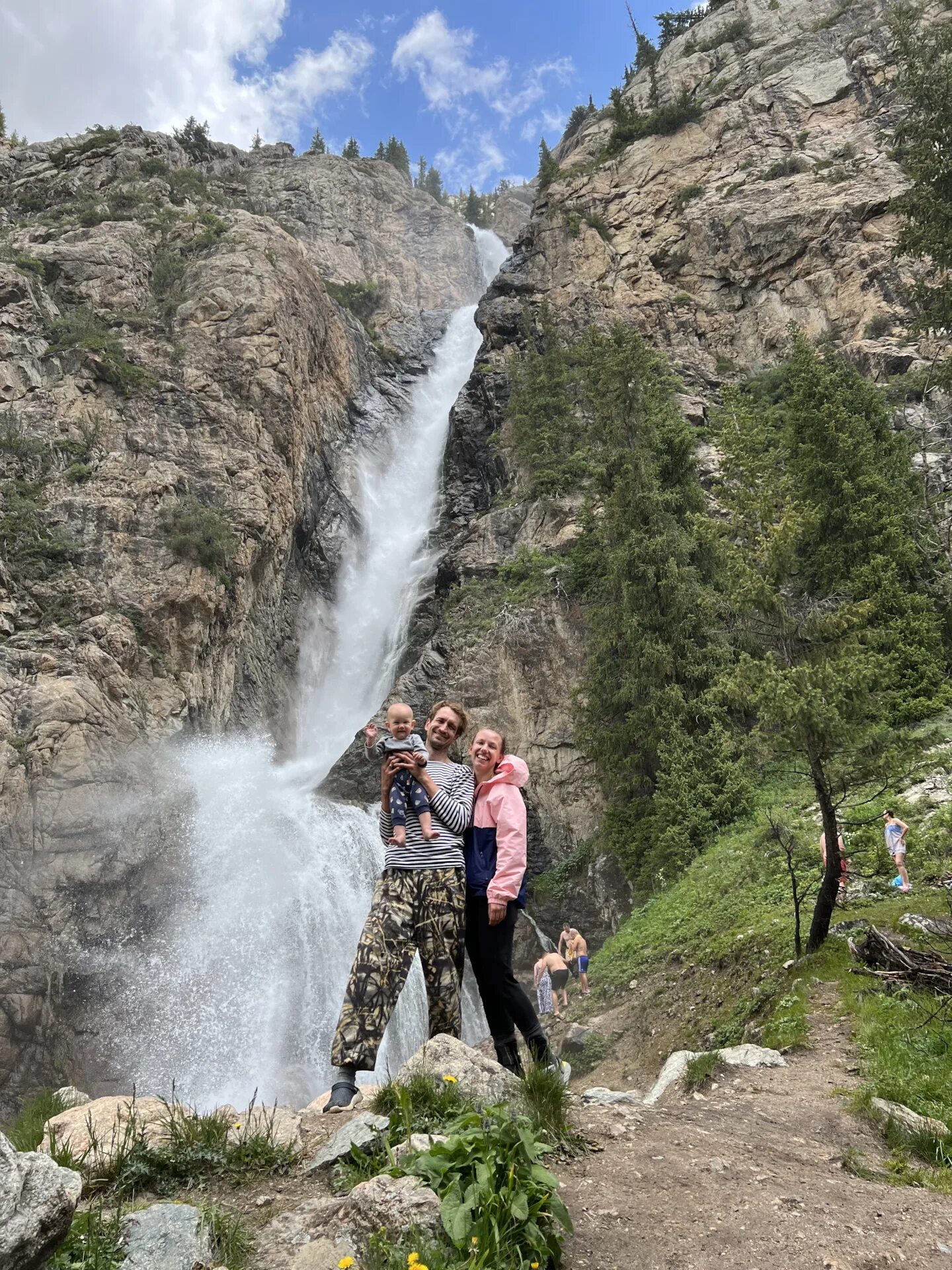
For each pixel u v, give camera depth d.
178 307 40.31
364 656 39.75
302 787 31.25
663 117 55.12
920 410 33.91
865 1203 4.12
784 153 50.41
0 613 27.97
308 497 42.22
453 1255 2.99
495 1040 5.04
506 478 40.06
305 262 47.72
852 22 56.28
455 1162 3.33
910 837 13.98
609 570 24.92
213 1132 4.10
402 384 57.22
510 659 28.56
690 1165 4.23
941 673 20.86
